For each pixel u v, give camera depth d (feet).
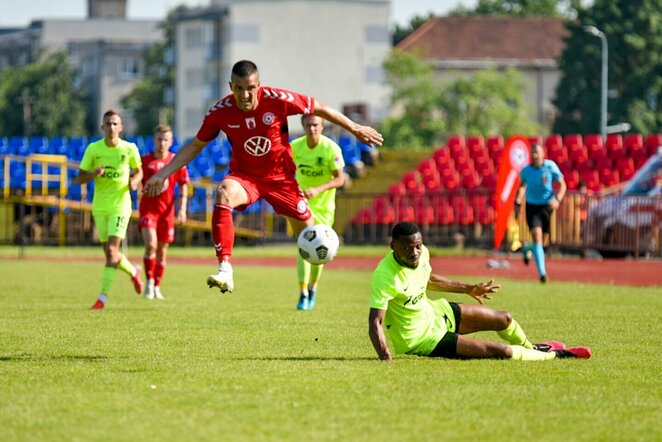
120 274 173.68
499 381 64.85
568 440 50.57
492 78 569.23
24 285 148.05
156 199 126.52
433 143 562.25
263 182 79.20
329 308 114.83
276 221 295.28
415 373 67.41
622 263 202.18
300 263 113.29
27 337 86.94
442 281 74.13
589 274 175.42
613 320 102.01
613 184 270.67
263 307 115.85
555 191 257.34
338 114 78.59
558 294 133.39
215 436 50.39
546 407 57.52
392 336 73.15
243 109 76.38
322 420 53.78
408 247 69.97
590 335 90.02
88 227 290.76
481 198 265.95
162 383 63.77
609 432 52.21
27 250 259.39
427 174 296.10
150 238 125.90
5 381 64.44
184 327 94.84
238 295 133.18
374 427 52.42
